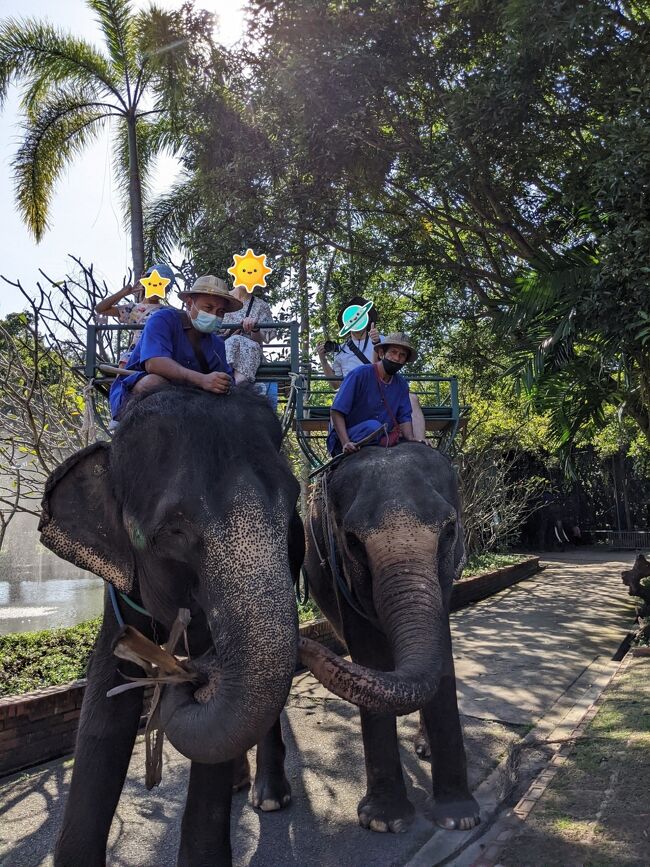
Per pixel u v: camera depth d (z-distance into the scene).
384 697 2.58
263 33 10.95
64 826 3.12
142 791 5.00
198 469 2.76
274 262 12.83
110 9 14.38
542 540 28.52
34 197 14.42
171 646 2.70
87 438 4.89
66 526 3.15
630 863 3.69
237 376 4.79
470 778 5.09
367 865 3.92
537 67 8.94
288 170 12.28
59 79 14.39
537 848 3.93
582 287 8.08
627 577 10.77
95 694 3.29
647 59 8.87
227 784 3.10
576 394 10.60
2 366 8.42
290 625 2.48
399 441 4.64
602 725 6.01
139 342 3.82
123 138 15.23
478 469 16.89
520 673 8.03
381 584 3.54
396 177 12.84
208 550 2.61
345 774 5.26
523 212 12.30
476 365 14.16
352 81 10.63
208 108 12.05
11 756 5.28
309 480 5.71
